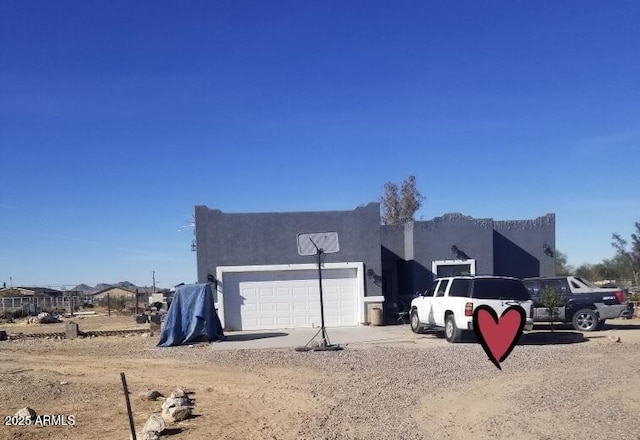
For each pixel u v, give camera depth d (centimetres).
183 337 2086
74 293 7412
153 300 5081
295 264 2492
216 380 1316
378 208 2544
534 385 1151
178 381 1320
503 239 2816
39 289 8988
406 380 1234
